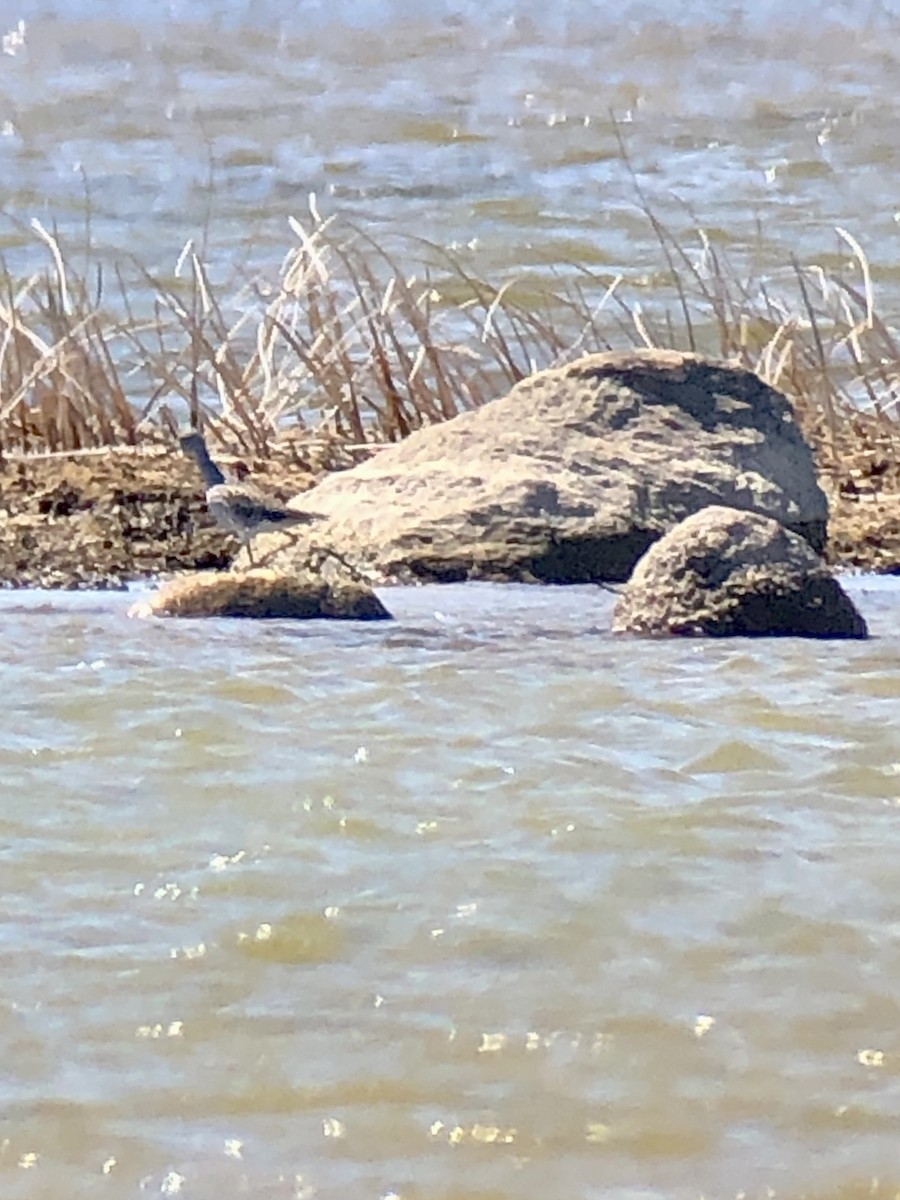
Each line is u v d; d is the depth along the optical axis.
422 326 55.41
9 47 151.25
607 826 27.73
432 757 30.94
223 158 99.31
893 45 148.75
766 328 61.12
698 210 86.62
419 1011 22.41
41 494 49.41
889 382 57.19
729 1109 20.50
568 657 37.94
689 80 129.75
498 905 25.06
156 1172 19.45
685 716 33.38
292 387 55.38
